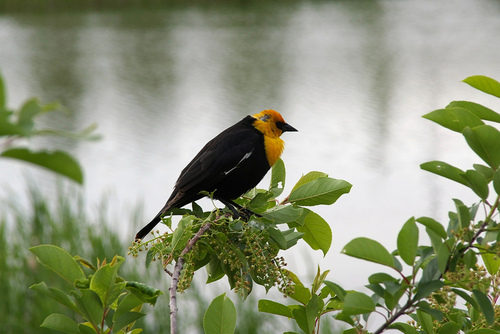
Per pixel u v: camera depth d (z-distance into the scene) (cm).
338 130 2400
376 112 2627
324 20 5078
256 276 389
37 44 4188
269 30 4653
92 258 1237
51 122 2531
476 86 356
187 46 4094
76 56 3838
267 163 669
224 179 643
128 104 2808
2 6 5506
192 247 391
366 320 344
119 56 3834
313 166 2048
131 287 295
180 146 2288
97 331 299
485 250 321
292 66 3538
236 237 414
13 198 1484
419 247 341
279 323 1137
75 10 5506
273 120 684
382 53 3841
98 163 2070
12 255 1224
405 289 307
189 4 5816
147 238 1345
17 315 1127
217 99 2888
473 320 367
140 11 5544
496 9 5459
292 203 446
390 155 2130
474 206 327
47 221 1289
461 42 4103
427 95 2900
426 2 6000
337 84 3128
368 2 6022
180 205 645
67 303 295
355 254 302
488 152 318
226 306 296
